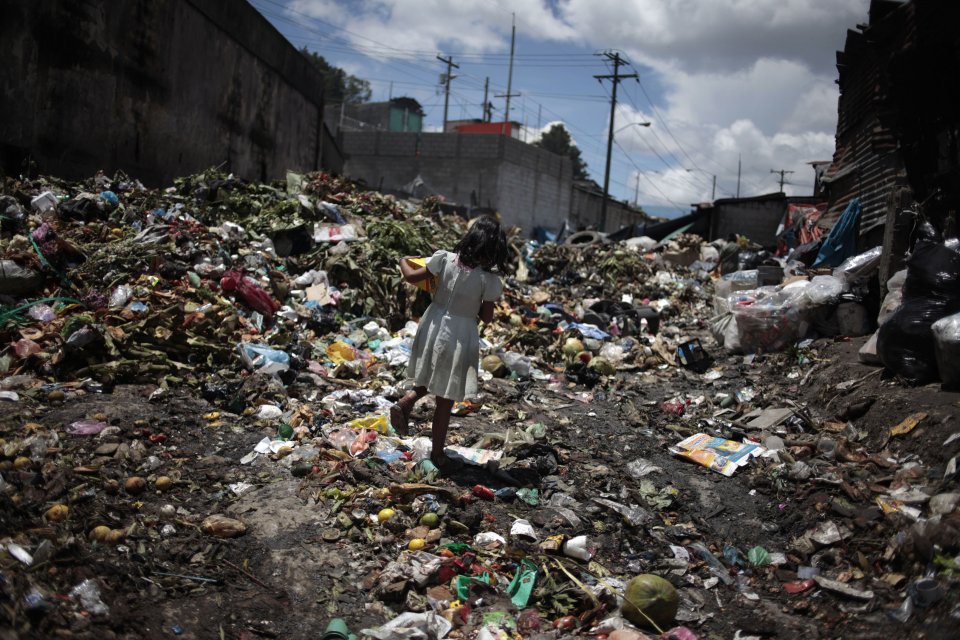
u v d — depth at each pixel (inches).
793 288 313.9
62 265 245.4
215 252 295.1
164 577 118.0
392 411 166.6
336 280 321.1
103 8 367.9
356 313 305.4
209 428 178.2
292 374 219.9
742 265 562.6
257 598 118.3
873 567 132.6
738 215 938.1
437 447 169.9
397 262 334.0
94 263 249.6
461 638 113.7
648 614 119.4
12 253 229.3
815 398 236.8
